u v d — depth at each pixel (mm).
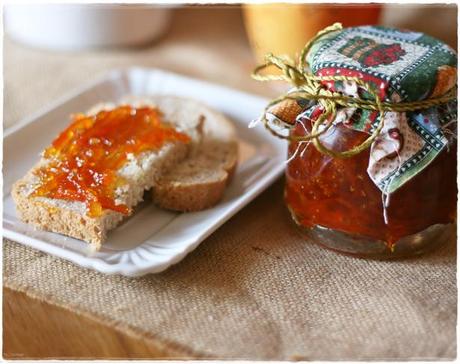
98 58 732
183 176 552
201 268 514
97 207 510
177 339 468
